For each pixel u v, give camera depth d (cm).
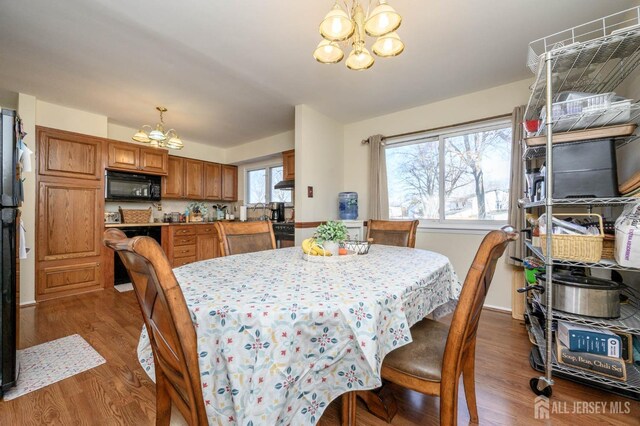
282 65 232
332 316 75
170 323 64
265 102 310
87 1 160
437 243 306
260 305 75
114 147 356
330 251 146
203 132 430
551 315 141
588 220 178
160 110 335
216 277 108
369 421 126
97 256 331
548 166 140
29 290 282
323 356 76
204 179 488
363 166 368
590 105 138
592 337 138
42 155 292
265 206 496
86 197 324
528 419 124
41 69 237
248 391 68
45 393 143
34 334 213
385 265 132
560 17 175
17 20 176
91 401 138
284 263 138
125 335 211
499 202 276
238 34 192
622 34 126
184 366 65
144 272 67
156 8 166
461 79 256
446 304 152
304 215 315
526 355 180
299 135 315
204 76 250
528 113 223
